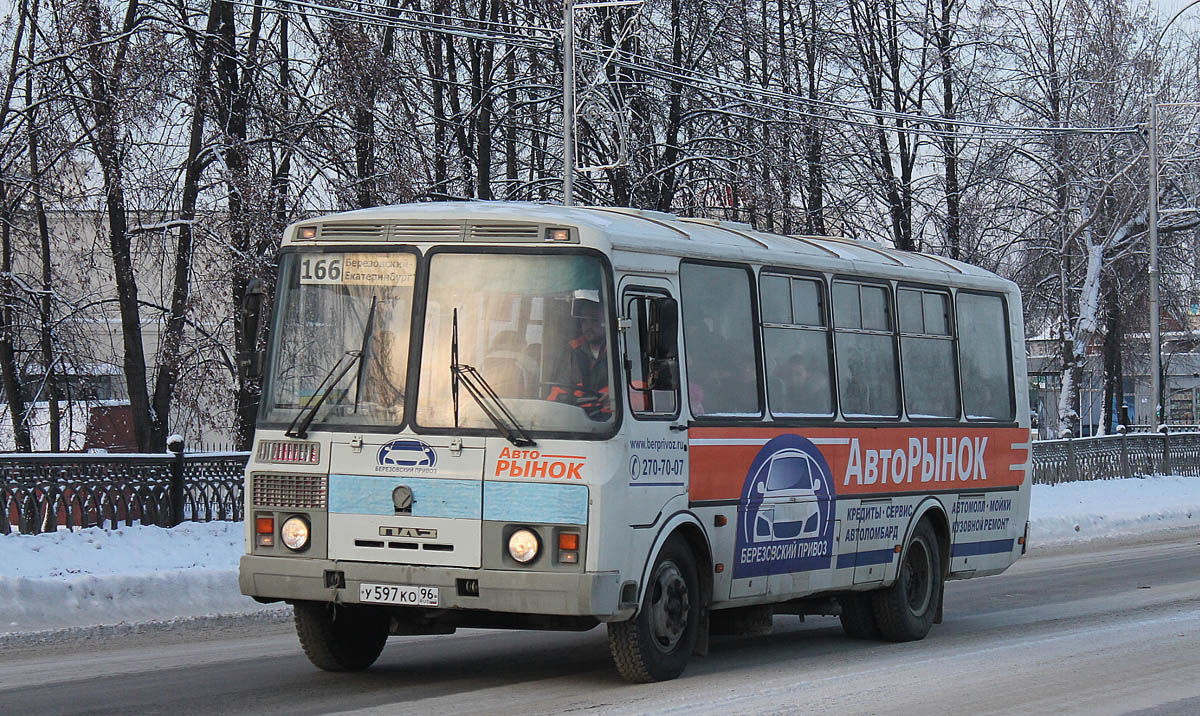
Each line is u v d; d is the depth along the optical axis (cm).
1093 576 1800
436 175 2950
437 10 3023
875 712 845
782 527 1060
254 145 2450
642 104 3150
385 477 878
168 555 1616
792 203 3331
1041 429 4956
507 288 888
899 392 1227
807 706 859
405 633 959
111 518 1684
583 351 876
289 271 930
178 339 2409
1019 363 1415
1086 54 4153
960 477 1305
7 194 2350
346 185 2456
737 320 1037
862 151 3619
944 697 904
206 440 3297
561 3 3044
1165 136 4122
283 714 823
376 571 875
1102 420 4716
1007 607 1484
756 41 3344
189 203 2427
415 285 900
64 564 1498
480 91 3167
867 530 1168
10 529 1580
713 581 987
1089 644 1173
